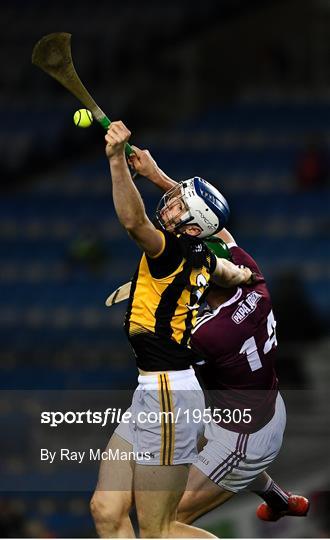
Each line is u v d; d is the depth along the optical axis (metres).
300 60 68.62
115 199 16.45
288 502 21.58
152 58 69.75
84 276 53.91
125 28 71.56
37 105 67.88
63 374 46.78
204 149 63.66
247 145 63.78
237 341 19.61
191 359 17.80
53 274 55.03
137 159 19.03
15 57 70.81
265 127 65.44
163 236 17.03
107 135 16.48
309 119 65.75
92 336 49.91
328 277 52.25
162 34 70.50
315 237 54.78
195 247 17.55
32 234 58.41
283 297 42.56
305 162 58.91
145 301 17.33
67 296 53.12
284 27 68.38
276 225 56.34
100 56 69.94
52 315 52.31
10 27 73.62
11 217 59.78
